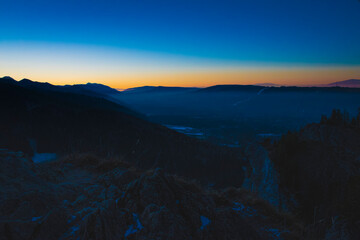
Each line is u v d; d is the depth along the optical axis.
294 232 7.93
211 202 6.96
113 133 153.50
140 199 6.23
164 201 6.20
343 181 44.16
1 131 132.75
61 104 188.88
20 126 143.62
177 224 5.25
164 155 134.88
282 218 9.02
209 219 6.11
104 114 185.88
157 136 171.00
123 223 5.22
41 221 4.68
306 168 54.38
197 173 122.69
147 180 6.74
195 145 176.62
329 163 54.16
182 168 125.81
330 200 39.09
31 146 128.25
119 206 6.12
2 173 5.79
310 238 7.80
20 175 6.10
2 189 5.19
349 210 20.02
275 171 56.06
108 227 4.78
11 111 156.12
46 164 9.05
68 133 144.25
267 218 8.74
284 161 59.25
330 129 76.38
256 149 81.62
